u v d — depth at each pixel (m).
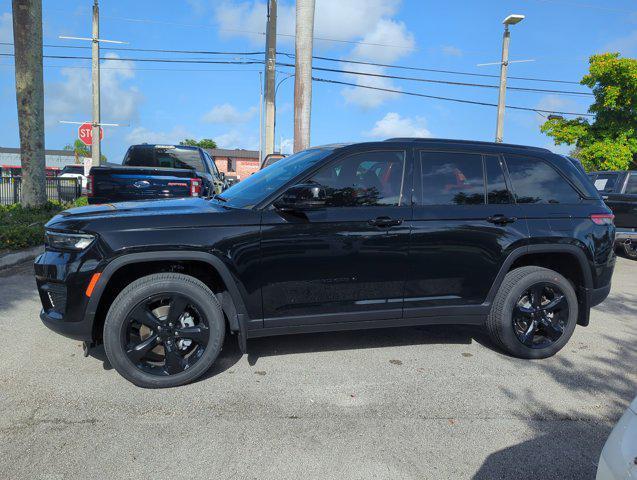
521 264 4.53
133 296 3.46
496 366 4.23
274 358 4.23
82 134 21.67
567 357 4.52
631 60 18.95
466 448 2.96
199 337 3.64
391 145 4.09
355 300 3.95
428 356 4.40
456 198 4.15
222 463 2.72
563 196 4.49
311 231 3.75
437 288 4.12
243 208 3.74
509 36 20.95
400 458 2.83
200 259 3.53
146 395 3.49
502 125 21.69
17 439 2.89
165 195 8.06
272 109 20.33
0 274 6.86
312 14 10.88
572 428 3.24
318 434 3.05
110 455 2.76
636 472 1.76
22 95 11.50
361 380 3.85
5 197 15.11
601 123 20.28
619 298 6.80
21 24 11.17
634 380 4.04
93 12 20.97
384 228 3.90
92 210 3.77
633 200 9.61
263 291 3.73
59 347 4.28
